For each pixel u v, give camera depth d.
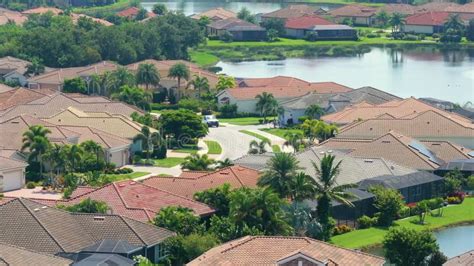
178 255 141.25
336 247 129.50
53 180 196.25
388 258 146.00
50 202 160.25
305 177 164.25
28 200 145.62
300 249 125.00
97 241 138.25
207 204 161.62
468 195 198.38
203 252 139.38
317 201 164.62
